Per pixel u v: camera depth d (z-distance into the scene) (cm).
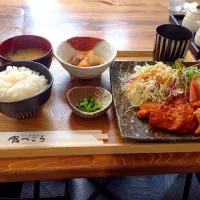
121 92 54
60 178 43
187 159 45
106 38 73
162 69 56
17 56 57
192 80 53
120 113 49
